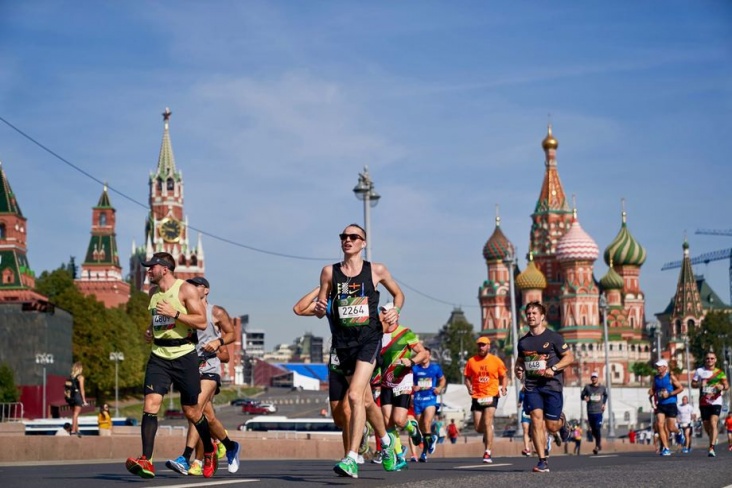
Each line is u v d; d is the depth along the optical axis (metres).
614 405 165.12
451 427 60.78
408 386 22.36
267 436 52.03
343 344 14.84
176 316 15.33
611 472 16.30
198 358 16.17
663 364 34.66
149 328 15.85
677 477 14.80
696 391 161.50
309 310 15.48
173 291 15.44
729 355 160.88
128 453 31.72
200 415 16.09
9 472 19.69
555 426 19.53
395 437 18.17
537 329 19.00
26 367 136.12
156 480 15.42
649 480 14.19
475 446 46.88
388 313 15.05
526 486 13.22
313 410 185.25
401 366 22.20
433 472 18.16
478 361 24.44
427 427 27.81
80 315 164.75
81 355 163.75
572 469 18.78
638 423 162.62
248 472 19.12
